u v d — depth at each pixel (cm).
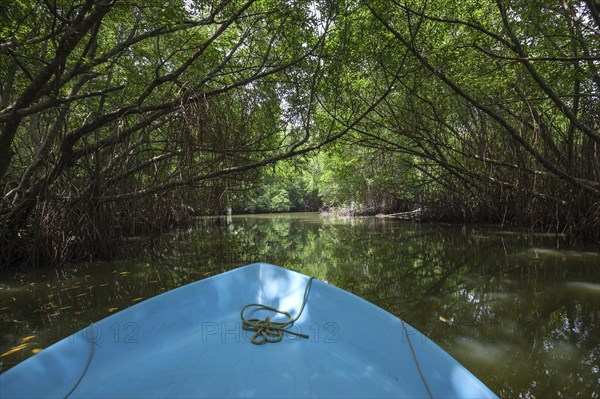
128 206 732
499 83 761
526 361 225
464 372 148
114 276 499
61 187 655
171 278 482
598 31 505
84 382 172
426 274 481
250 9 716
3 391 144
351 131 1008
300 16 627
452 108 943
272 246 789
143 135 696
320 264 560
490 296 371
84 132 596
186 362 197
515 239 781
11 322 311
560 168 757
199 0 569
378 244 779
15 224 600
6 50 441
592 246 671
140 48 740
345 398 164
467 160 1060
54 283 462
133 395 167
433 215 1341
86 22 477
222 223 1596
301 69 755
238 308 271
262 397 167
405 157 1300
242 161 812
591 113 775
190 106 604
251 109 727
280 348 212
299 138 921
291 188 3253
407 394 163
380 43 750
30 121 795
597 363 221
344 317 231
